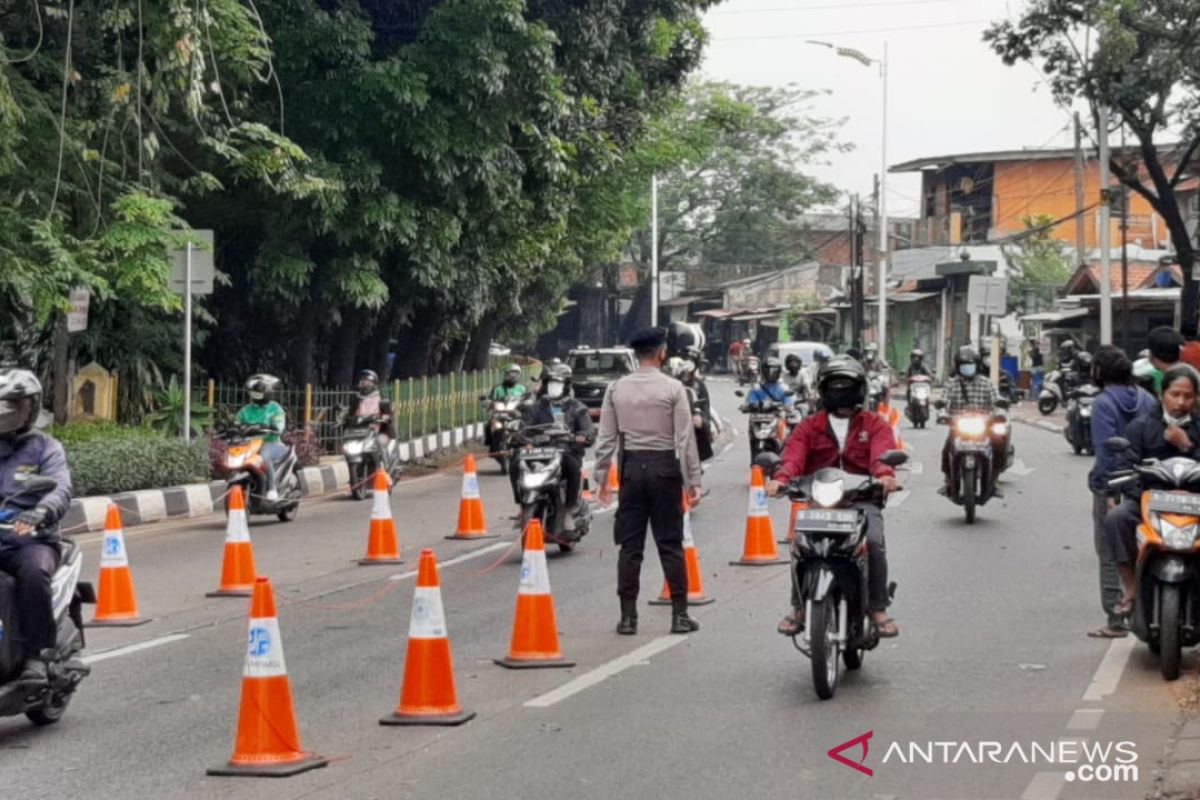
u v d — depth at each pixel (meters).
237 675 9.70
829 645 8.55
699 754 7.41
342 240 24.14
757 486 14.43
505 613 11.87
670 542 10.76
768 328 76.81
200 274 19.73
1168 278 41.72
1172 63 27.48
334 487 23.11
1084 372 27.97
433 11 23.75
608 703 8.56
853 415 9.05
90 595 8.67
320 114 23.45
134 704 8.89
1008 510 18.44
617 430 10.77
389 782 7.01
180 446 20.09
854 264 61.50
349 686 9.22
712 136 44.75
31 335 22.75
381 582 13.60
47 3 18.72
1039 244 55.72
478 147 24.38
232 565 12.91
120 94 18.06
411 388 28.75
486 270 28.94
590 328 80.31
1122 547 9.37
